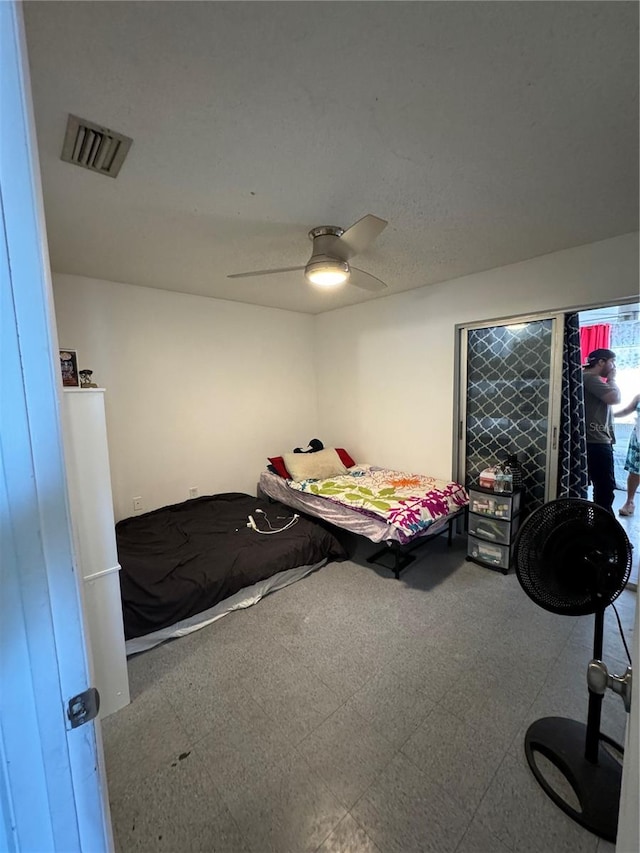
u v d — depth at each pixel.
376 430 3.95
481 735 1.45
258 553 2.50
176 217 1.90
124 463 3.20
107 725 1.55
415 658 1.88
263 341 4.04
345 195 1.73
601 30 0.93
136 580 2.07
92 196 1.67
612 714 1.52
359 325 3.97
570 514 1.18
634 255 2.25
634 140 1.37
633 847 0.55
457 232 2.19
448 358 3.25
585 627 2.10
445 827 1.15
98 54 0.95
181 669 1.86
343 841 1.13
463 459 3.29
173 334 3.40
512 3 0.87
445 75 1.07
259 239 2.20
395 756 1.38
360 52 0.99
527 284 2.71
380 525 2.68
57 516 0.51
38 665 0.51
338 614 2.28
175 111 1.18
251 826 1.17
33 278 0.48
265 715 1.58
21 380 0.48
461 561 2.92
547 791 1.23
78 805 0.56
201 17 0.88
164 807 1.23
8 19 0.45
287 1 0.84
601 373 3.07
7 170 0.46
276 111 1.19
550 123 1.28
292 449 4.38
